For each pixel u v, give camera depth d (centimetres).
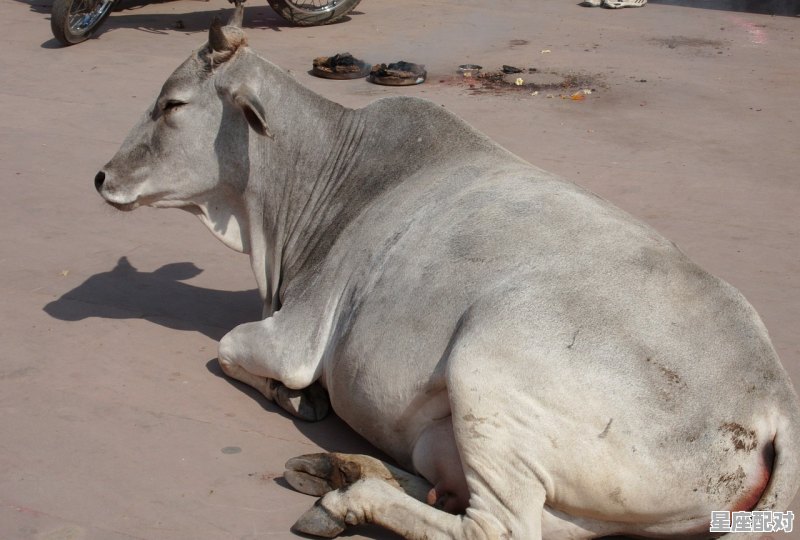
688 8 1380
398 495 327
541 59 1069
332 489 357
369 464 352
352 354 368
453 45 1130
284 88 438
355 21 1255
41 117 859
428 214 379
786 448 300
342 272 396
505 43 1145
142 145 444
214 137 438
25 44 1119
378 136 423
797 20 1300
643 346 308
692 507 302
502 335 313
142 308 524
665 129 832
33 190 692
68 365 459
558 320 313
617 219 356
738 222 631
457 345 321
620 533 317
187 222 650
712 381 304
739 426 299
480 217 361
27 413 417
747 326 319
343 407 382
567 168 734
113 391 437
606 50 1115
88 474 376
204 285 556
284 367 404
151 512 353
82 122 846
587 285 322
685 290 325
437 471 344
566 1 1420
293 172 438
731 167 738
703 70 1030
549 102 909
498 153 407
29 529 342
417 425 351
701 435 298
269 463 386
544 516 314
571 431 300
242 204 453
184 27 1203
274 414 423
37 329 495
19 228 627
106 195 445
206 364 465
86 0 1123
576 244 339
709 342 312
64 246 603
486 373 310
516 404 305
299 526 336
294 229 436
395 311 357
